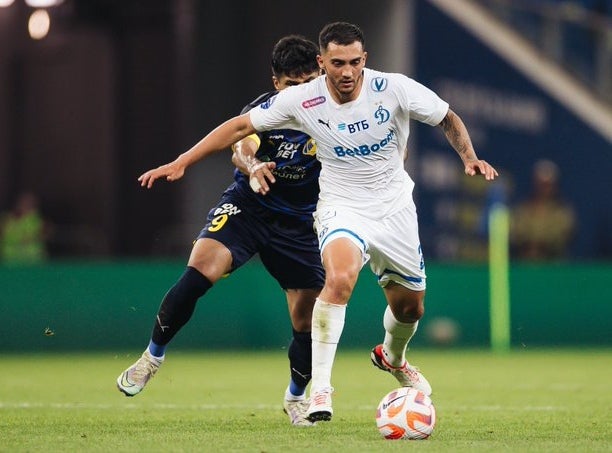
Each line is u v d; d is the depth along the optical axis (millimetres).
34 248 66125
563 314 61156
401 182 24625
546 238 71000
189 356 54188
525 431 23891
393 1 70375
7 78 89125
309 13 70812
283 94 23891
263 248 25531
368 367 46812
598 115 80500
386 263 24641
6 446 20828
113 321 55938
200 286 24859
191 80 73500
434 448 20250
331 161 24125
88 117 84812
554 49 81875
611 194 80125
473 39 74125
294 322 25641
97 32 82812
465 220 72875
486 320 60281
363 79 23719
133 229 80312
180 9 73750
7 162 89125
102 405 30672
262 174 23719
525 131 76375
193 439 21875
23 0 85000
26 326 55312
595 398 33531
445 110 24125
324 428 24391
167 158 77625
